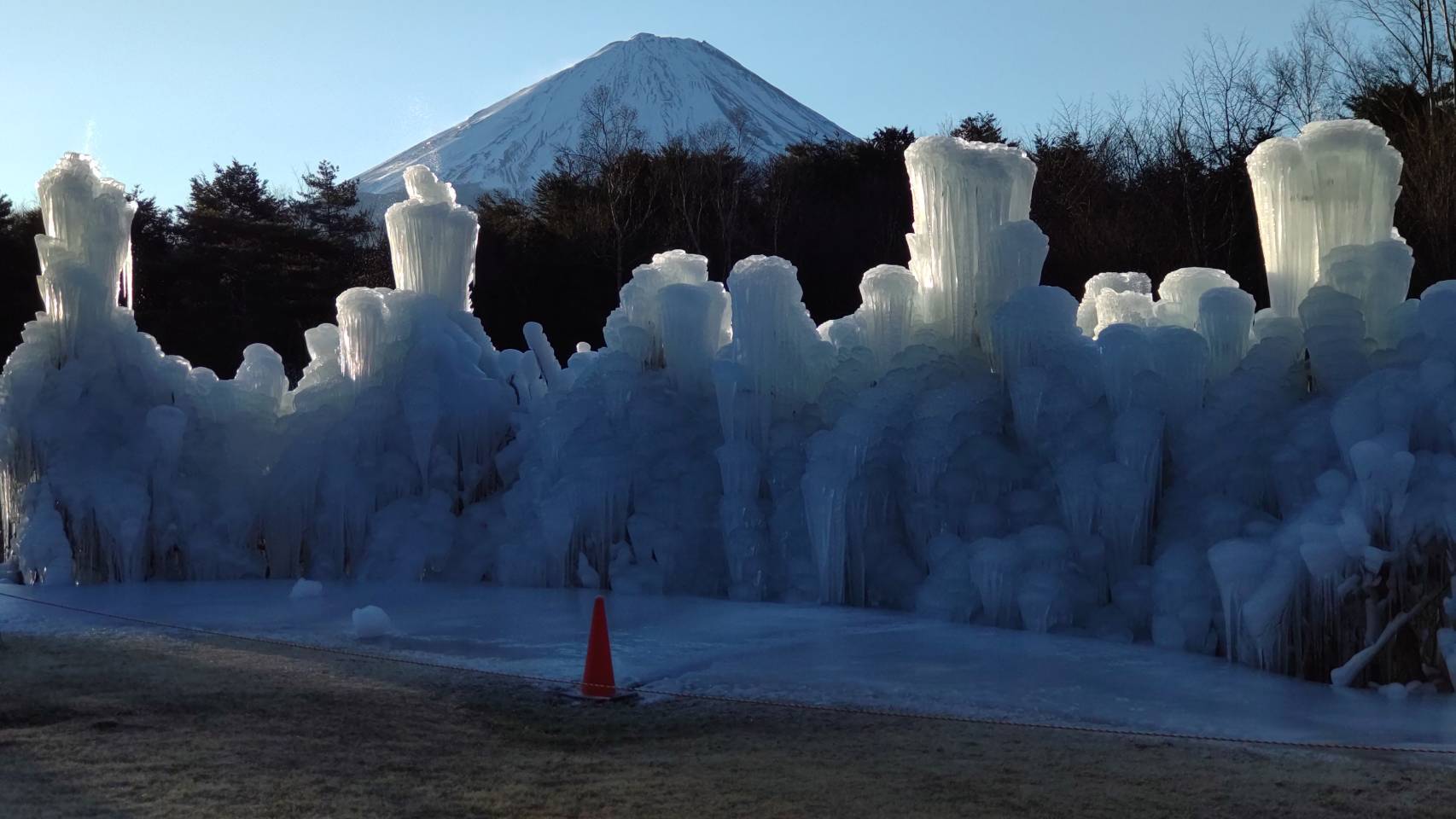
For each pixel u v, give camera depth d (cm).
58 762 588
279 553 1313
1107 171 3816
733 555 1127
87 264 1327
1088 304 1259
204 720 673
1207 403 1026
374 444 1318
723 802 540
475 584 1223
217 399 1354
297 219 5541
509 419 1379
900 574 1062
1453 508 802
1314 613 828
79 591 1170
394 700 730
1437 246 2598
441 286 1445
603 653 754
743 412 1167
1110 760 612
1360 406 870
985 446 1059
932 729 673
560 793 552
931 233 1182
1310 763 606
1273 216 1080
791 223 4119
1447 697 752
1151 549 973
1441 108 2983
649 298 1318
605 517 1190
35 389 1284
